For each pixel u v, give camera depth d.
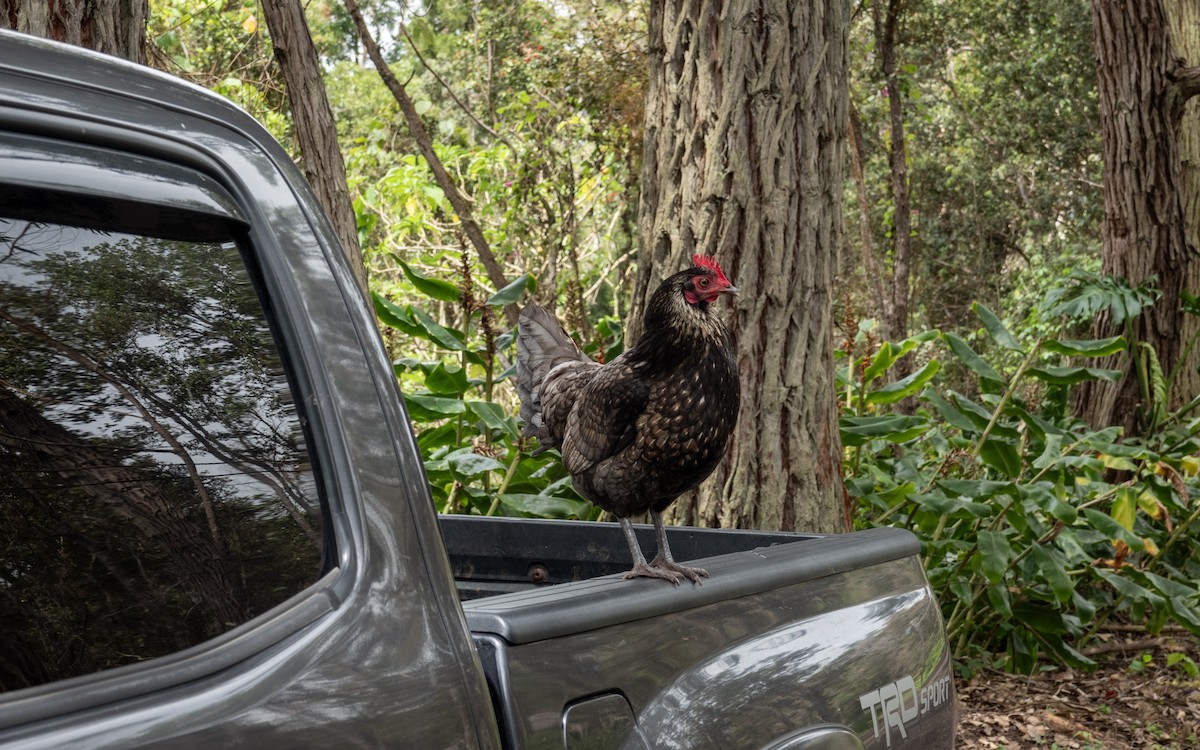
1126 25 9.85
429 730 1.32
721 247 4.89
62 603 1.13
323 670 1.24
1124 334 9.69
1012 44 17.45
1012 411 6.28
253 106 10.22
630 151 13.06
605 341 6.82
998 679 6.54
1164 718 5.94
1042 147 18.02
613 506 3.02
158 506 1.23
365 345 1.50
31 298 1.19
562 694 1.58
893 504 6.11
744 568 2.11
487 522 3.28
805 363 4.94
